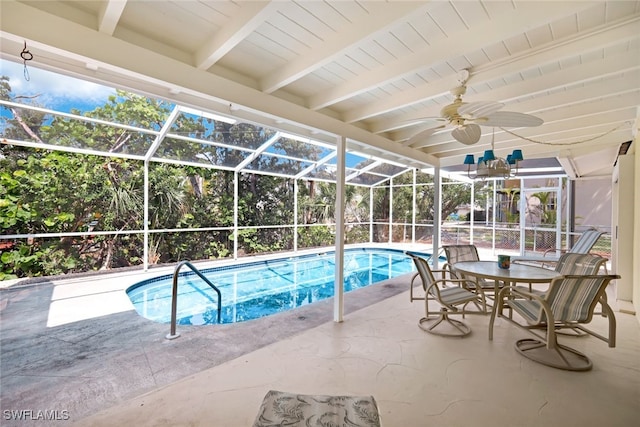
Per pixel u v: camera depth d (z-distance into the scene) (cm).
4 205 557
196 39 233
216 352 296
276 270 819
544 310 270
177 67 242
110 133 526
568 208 870
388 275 799
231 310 527
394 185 1166
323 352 294
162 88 277
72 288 527
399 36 234
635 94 342
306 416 155
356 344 312
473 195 1014
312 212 1059
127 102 479
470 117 271
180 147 609
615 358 283
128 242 702
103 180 666
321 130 367
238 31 201
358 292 525
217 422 197
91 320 379
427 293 362
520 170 885
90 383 242
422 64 251
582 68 273
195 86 253
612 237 543
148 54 226
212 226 829
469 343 316
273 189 958
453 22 218
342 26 221
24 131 469
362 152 554
